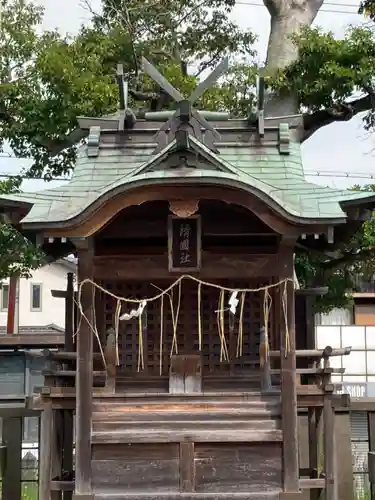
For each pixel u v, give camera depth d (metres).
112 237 8.27
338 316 30.14
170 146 7.05
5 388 26.70
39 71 12.50
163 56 16.30
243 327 8.80
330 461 7.93
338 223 6.98
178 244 7.52
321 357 8.80
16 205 7.54
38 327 32.66
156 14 16.78
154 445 7.37
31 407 7.89
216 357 8.70
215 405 7.66
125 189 6.91
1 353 26.58
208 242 8.44
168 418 7.58
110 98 12.60
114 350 7.93
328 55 13.33
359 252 13.60
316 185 7.74
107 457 7.35
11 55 13.37
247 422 7.51
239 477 7.31
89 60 13.27
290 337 7.43
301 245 8.74
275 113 13.91
